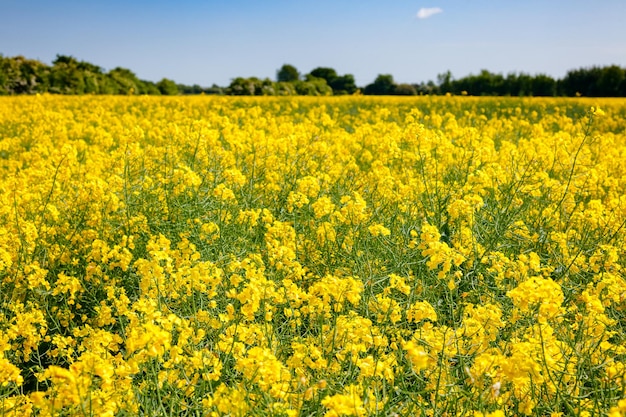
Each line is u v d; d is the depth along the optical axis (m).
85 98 20.08
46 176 5.89
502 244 4.36
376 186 5.31
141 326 2.46
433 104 19.55
